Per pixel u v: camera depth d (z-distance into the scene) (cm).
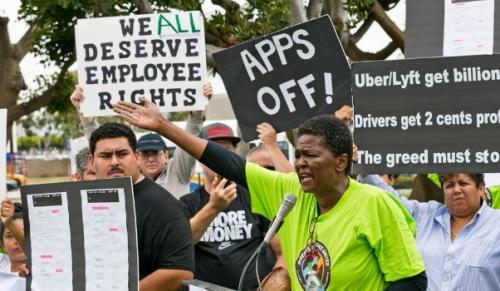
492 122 489
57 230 491
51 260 493
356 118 503
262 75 550
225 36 1175
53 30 1512
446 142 494
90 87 643
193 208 633
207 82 640
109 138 490
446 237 570
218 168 447
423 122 496
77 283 484
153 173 715
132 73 639
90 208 480
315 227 408
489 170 489
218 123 707
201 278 617
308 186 399
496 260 548
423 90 497
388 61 499
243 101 550
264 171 440
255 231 621
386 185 599
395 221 396
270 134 545
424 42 566
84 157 670
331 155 396
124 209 470
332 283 399
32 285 498
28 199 498
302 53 546
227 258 614
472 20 557
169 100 639
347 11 1082
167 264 476
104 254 476
